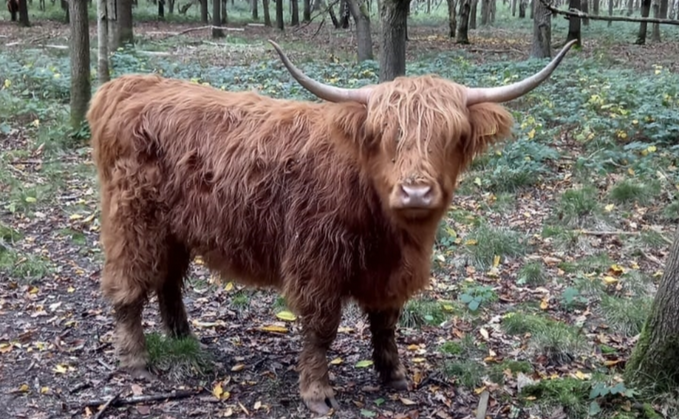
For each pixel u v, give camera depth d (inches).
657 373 168.4
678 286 163.0
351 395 177.0
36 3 1720.0
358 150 145.1
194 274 244.4
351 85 495.2
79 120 387.9
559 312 222.8
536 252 263.9
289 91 460.1
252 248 165.6
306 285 159.8
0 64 528.7
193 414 167.9
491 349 199.3
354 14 652.7
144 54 665.0
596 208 289.7
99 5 398.6
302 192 156.6
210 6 2060.8
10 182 315.0
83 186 321.7
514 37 1212.5
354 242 154.7
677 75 530.3
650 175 321.4
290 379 184.1
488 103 144.8
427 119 133.3
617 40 1049.5
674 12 1804.9
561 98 443.5
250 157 160.9
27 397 172.4
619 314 214.1
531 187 319.6
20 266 240.5
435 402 174.9
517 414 168.4
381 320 174.4
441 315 217.6
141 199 170.6
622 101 422.6
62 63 576.7
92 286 235.3
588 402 169.5
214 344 202.1
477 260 255.0
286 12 1932.8
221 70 572.7
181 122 168.4
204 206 166.2
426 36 1207.6
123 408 169.6
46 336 202.2
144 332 204.8
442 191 138.6
